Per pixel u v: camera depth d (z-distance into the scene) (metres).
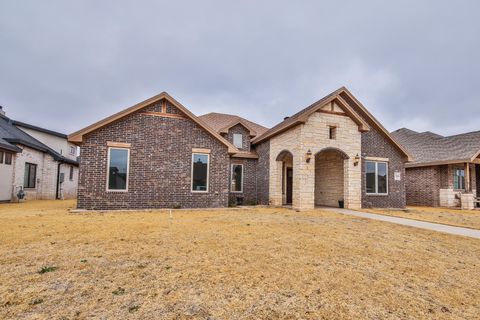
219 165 13.75
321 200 17.47
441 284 3.97
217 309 3.03
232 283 3.75
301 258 4.98
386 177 16.16
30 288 3.48
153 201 12.47
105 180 11.84
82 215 9.99
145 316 2.84
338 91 15.68
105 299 3.21
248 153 18.45
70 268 4.22
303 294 3.47
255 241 6.20
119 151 12.18
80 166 11.56
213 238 6.38
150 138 12.63
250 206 15.07
